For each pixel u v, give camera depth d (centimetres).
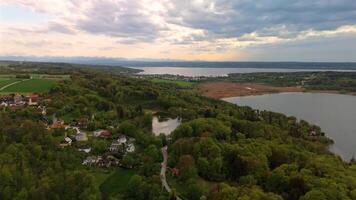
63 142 14900
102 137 16700
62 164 12000
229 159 13000
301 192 10156
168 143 16025
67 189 10212
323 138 19488
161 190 10869
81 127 18100
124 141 16200
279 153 13250
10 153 11375
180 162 12488
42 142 13275
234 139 15450
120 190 11181
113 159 13712
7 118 15362
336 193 9375
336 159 13200
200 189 10769
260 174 11819
